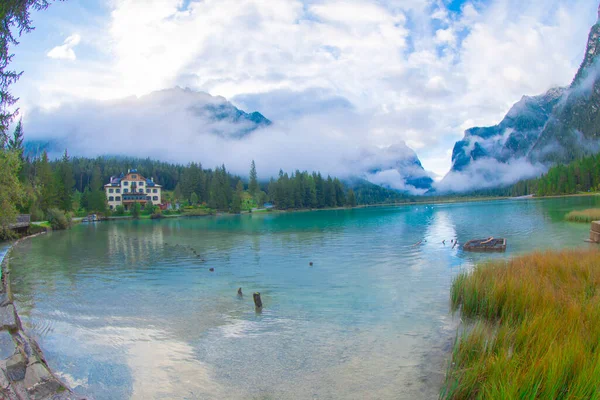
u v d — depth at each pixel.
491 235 48.19
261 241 50.31
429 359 12.18
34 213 84.31
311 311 17.81
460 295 17.72
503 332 11.44
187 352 13.41
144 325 16.36
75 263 34.00
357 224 79.44
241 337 14.72
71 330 15.84
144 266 31.86
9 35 14.59
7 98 16.23
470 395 9.15
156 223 99.56
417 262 30.75
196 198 155.12
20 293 22.52
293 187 177.38
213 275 27.36
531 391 8.07
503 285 15.83
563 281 16.92
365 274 26.27
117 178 157.50
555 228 51.62
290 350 13.34
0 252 41.16
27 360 11.96
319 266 30.03
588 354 9.14
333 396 10.22
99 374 11.82
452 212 121.69
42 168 100.81
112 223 102.00
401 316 16.62
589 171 178.75
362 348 13.29
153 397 10.46
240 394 10.49
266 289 22.55
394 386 10.59
